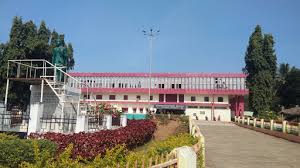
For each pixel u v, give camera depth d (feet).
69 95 67.41
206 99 204.44
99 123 73.15
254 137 80.84
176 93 205.67
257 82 189.37
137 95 211.00
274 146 63.31
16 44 118.73
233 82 201.16
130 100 211.20
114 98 213.05
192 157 22.97
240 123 131.44
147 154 29.50
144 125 72.69
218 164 42.65
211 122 152.46
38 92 65.57
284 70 256.52
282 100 224.94
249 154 52.06
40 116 56.08
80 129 58.44
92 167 28.37
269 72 190.08
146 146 64.03
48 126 58.34
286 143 68.90
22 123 60.39
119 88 211.61
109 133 47.50
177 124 111.04
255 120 107.45
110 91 211.41
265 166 42.22
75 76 217.15
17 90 118.21
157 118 120.78
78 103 67.92
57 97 63.82
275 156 50.67
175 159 22.53
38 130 55.16
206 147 59.26
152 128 79.15
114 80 213.46
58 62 71.31
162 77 209.67
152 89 208.74
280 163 44.62
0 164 29.07
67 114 66.13
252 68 195.62
